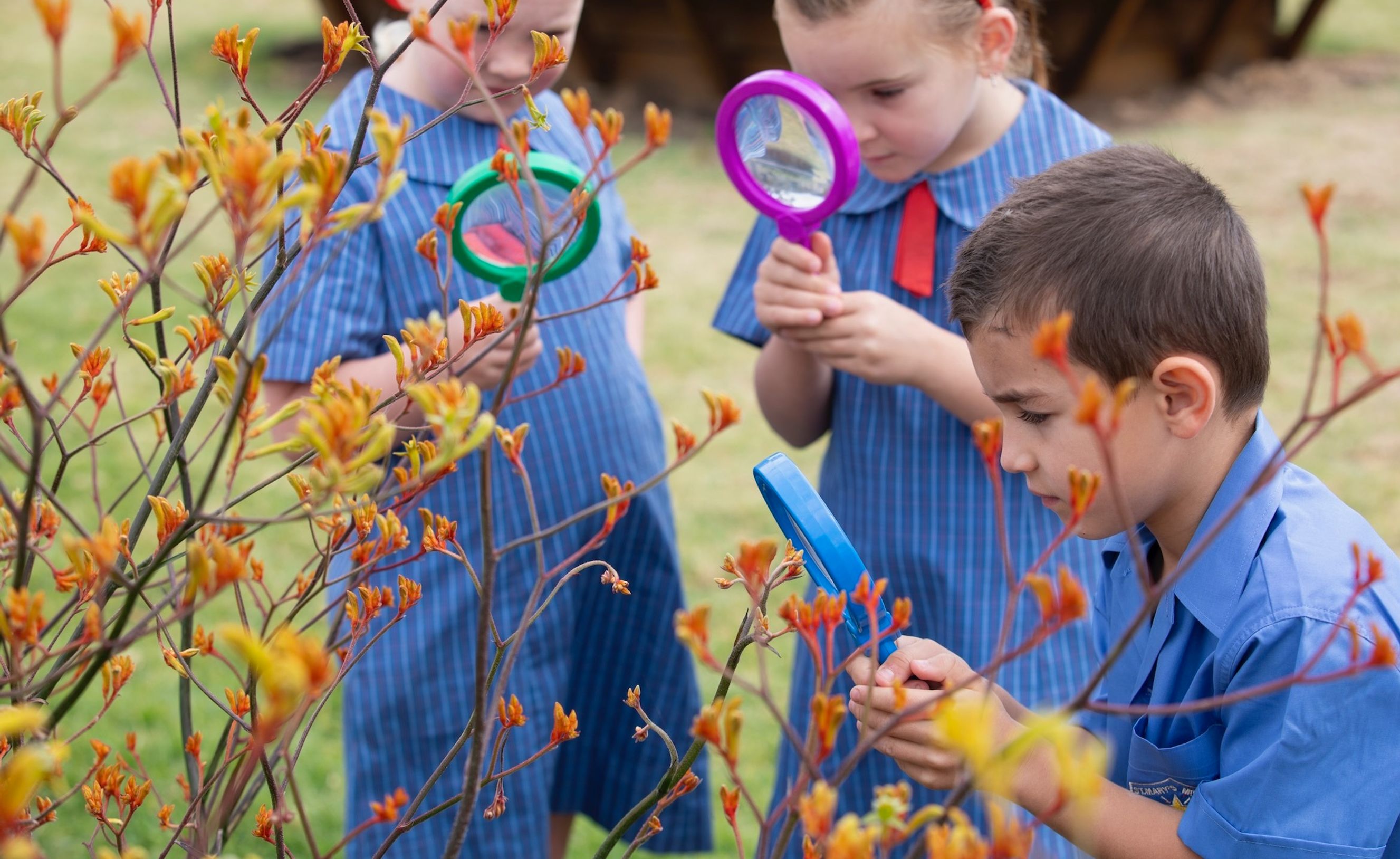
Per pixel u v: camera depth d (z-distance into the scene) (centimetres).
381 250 170
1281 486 108
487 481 66
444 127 173
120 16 63
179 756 236
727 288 200
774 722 258
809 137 150
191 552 60
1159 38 756
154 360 83
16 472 336
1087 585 174
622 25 744
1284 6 967
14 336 441
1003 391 109
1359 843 96
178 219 68
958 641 172
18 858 46
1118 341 101
